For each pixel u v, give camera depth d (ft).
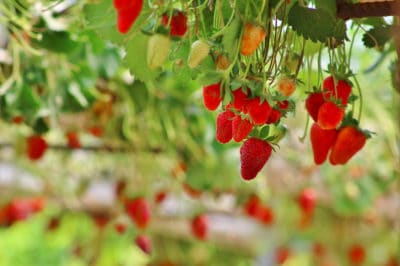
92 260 21.31
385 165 17.58
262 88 5.95
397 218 20.51
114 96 12.64
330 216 22.40
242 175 6.20
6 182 17.78
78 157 16.17
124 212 14.76
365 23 7.29
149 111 12.80
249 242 22.17
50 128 12.20
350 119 6.68
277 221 20.75
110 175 16.79
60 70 11.34
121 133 13.91
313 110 6.49
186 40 6.47
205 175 14.87
